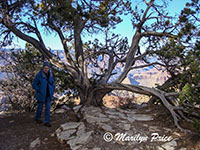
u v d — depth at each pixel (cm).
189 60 472
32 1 552
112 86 660
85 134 389
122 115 546
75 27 710
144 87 611
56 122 511
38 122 502
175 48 573
